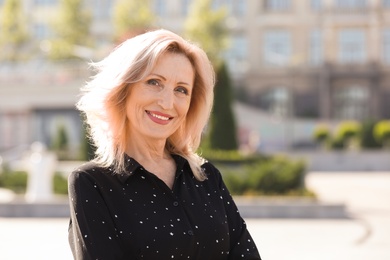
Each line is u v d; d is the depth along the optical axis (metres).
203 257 3.03
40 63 50.88
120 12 49.56
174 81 3.06
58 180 18.58
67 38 50.88
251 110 48.03
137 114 3.06
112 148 3.02
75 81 45.91
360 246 11.64
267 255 10.83
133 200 2.95
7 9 53.00
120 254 2.86
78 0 51.03
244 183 17.73
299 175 17.91
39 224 14.52
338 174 32.75
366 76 55.34
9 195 18.42
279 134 47.84
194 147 3.35
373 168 35.47
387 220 15.18
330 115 55.62
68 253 10.93
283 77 56.06
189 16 53.56
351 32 56.81
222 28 50.66
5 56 52.28
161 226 2.92
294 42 57.06
